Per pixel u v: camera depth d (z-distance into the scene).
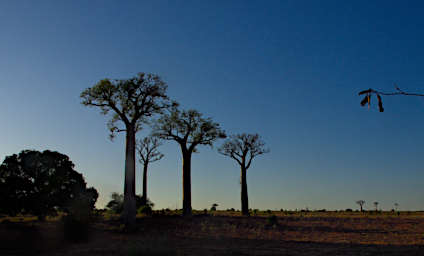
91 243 20.59
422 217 37.91
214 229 27.70
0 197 26.47
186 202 35.25
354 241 22.41
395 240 22.92
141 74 29.91
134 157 29.33
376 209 56.25
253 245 20.44
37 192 27.08
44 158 27.77
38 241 19.69
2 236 20.17
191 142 36.12
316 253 17.59
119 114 29.75
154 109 30.39
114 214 34.47
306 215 42.50
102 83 29.16
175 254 16.95
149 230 26.83
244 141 42.62
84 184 29.62
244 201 41.44
